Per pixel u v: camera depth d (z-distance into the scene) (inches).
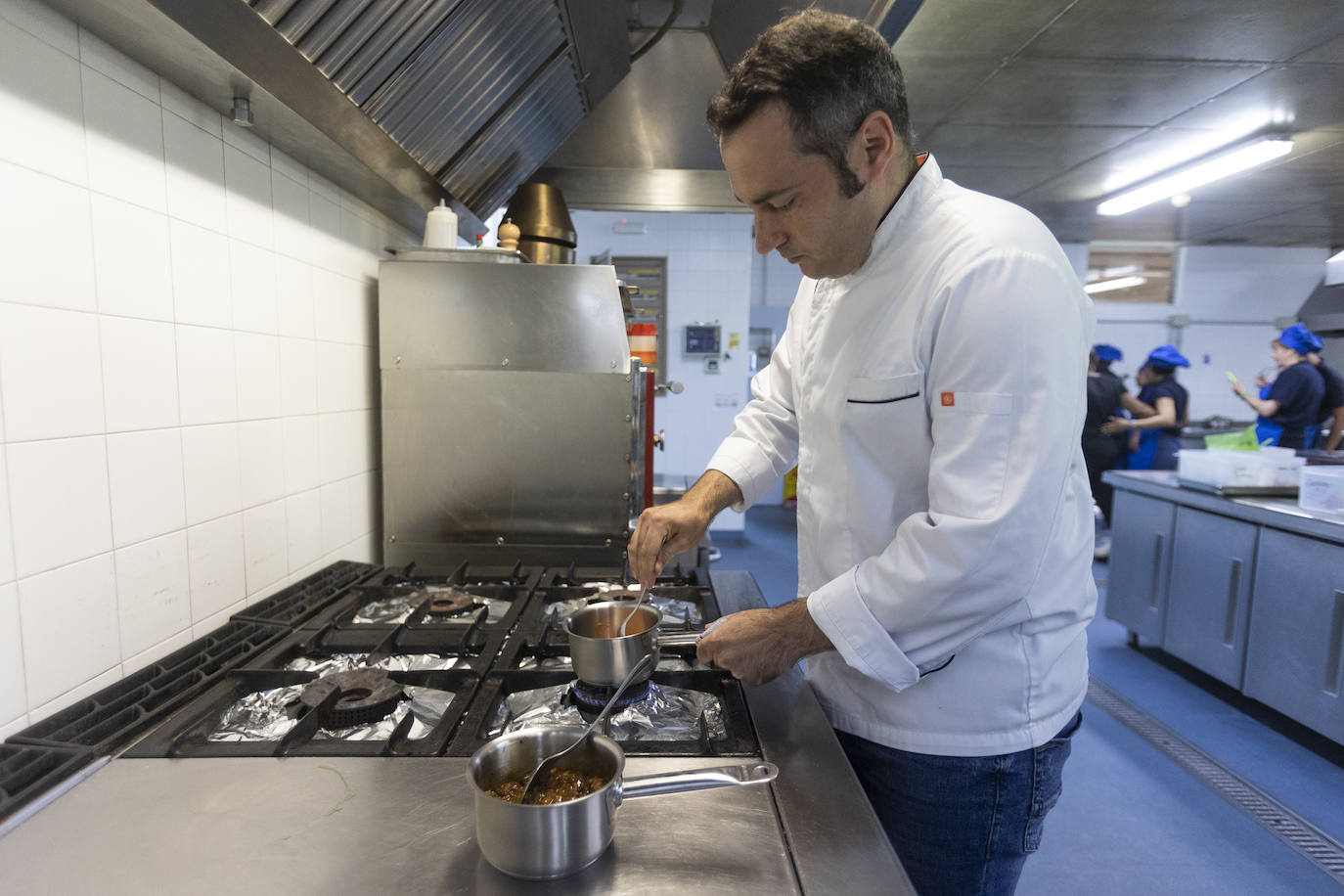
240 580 44.0
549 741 25.0
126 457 34.5
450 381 60.2
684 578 52.7
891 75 27.1
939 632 28.1
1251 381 269.7
